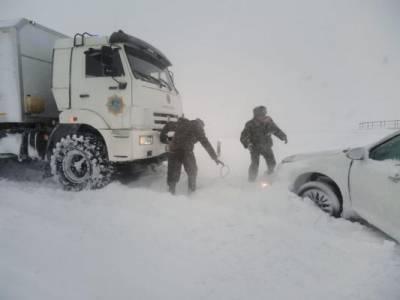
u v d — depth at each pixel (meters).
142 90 4.64
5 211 3.53
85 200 4.15
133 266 2.36
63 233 2.94
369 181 2.94
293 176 3.96
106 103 4.64
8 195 4.25
